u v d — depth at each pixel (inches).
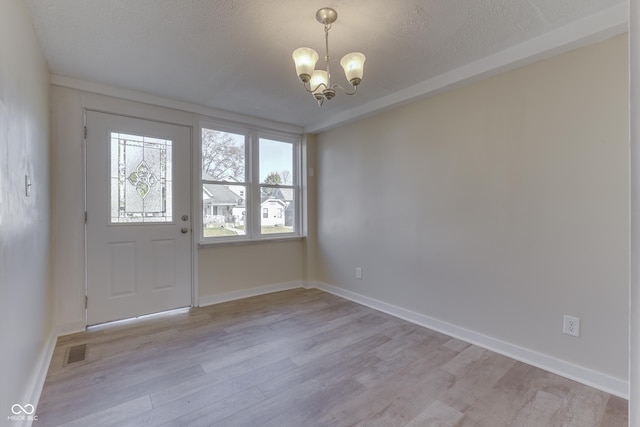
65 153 103.4
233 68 97.2
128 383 75.8
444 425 62.4
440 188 107.3
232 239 144.6
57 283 102.0
